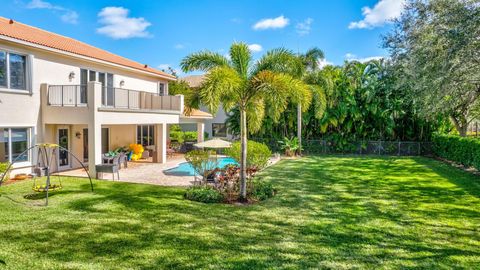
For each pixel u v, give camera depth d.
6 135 12.42
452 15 11.45
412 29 14.32
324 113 24.09
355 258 5.38
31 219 7.40
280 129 25.94
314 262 5.21
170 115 19.05
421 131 23.56
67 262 5.17
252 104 9.67
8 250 5.63
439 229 6.85
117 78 18.38
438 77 12.57
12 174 12.50
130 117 15.50
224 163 18.52
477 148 14.38
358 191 10.74
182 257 5.38
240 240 6.18
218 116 33.41
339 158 21.25
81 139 16.58
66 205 8.67
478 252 5.64
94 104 13.12
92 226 6.93
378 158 21.22
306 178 13.34
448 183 12.14
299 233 6.59
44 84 13.73
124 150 19.50
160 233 6.53
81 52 15.51
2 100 12.12
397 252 5.63
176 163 18.59
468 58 11.46
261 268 4.98
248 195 9.66
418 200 9.44
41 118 13.85
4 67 12.20
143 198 9.54
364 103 24.17
